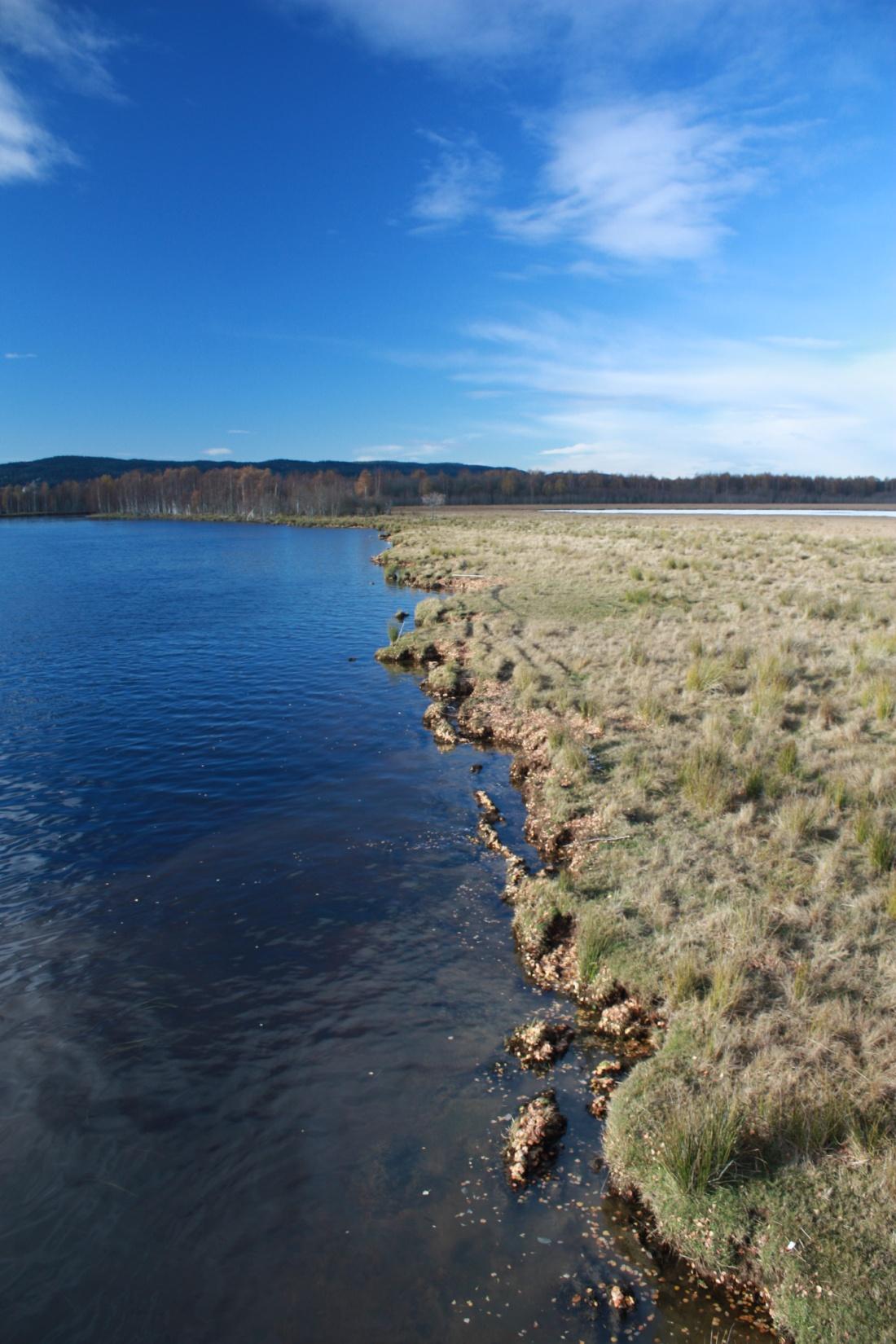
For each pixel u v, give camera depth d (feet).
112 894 27.66
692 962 21.30
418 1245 14.51
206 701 52.80
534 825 32.78
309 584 118.42
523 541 146.51
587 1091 18.47
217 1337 12.89
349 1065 19.30
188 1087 18.54
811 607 64.18
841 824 28.68
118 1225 14.98
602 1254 14.35
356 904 27.02
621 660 52.70
